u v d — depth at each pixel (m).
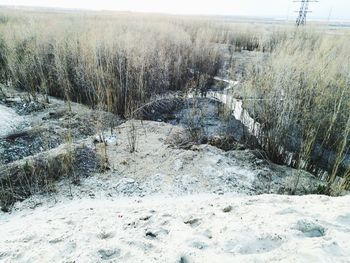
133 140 4.80
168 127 5.74
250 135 5.58
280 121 4.84
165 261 2.09
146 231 2.61
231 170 4.39
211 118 6.43
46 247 2.46
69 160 4.14
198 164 4.50
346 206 2.68
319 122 4.91
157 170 4.32
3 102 6.41
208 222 2.67
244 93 6.05
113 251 2.30
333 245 2.02
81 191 3.82
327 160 4.79
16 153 4.66
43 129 5.33
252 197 3.23
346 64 5.31
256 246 2.17
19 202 3.59
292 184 4.11
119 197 3.72
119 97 6.56
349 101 4.91
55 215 3.26
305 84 5.17
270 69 5.91
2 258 2.35
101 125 5.58
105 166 4.29
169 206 3.28
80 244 2.48
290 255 1.97
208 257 2.08
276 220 2.49
